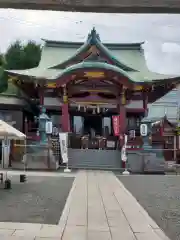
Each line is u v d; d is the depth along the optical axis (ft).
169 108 135.54
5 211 31.42
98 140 99.81
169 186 52.26
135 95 107.04
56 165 76.38
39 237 22.84
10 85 133.69
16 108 102.94
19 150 78.28
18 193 42.19
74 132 119.85
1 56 153.07
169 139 96.48
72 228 25.34
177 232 24.72
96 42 94.84
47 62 119.55
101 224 26.73
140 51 130.31
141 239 22.71
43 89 101.19
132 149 84.69
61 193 42.42
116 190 45.98
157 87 102.89
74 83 96.27
